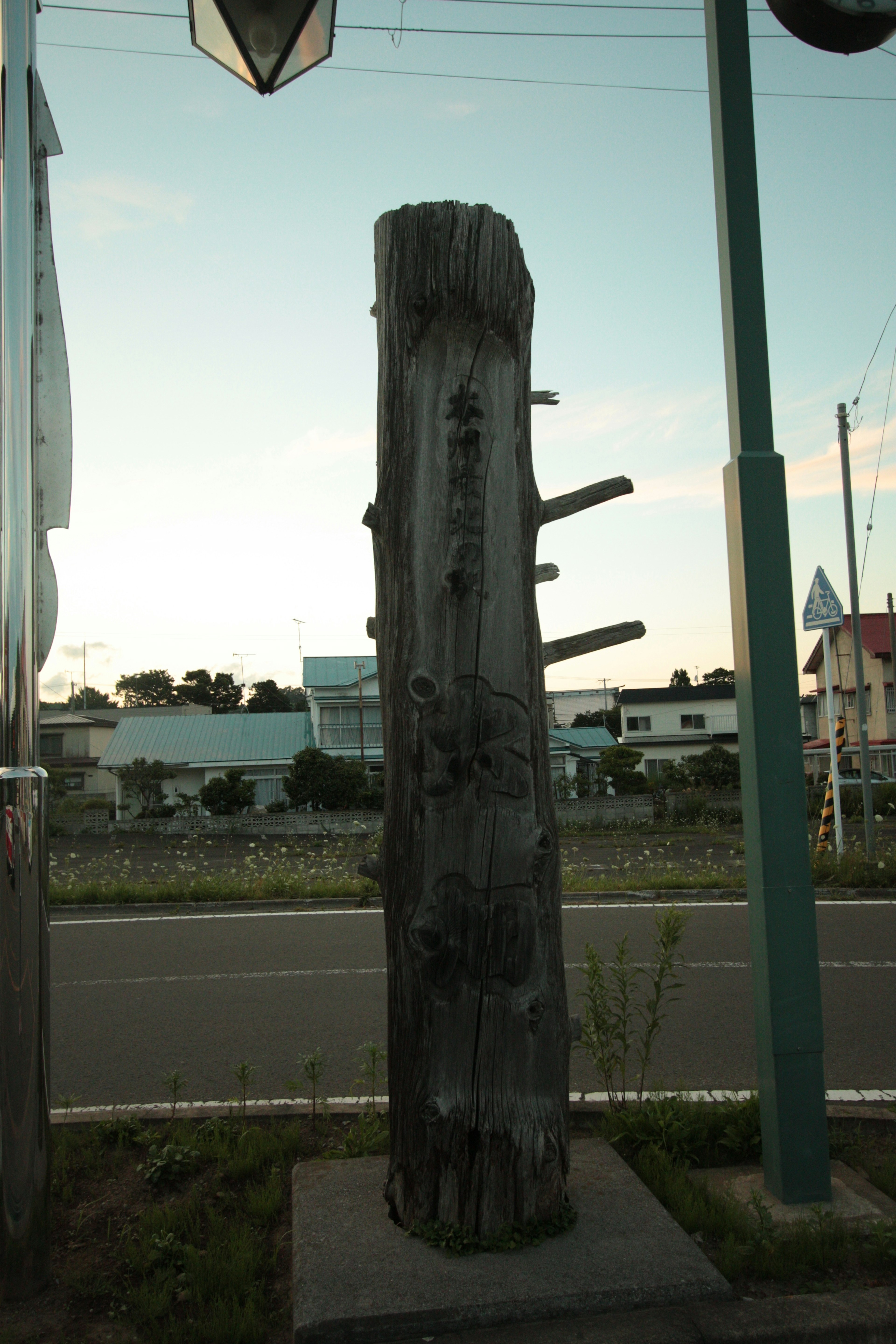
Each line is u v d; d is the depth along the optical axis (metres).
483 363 2.48
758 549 2.83
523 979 2.37
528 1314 2.06
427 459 2.45
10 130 2.26
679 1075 4.18
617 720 53.56
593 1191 2.60
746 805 2.84
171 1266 2.38
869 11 2.94
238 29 2.80
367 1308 2.04
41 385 2.44
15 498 2.26
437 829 2.36
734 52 2.94
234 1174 2.93
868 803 11.60
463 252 2.45
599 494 2.76
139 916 9.21
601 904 8.98
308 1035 4.96
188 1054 4.68
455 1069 2.34
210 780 28.84
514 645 2.44
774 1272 2.29
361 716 33.25
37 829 2.28
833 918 8.00
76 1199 2.84
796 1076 2.68
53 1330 2.17
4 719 2.24
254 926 8.35
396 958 2.40
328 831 23.59
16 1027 2.24
